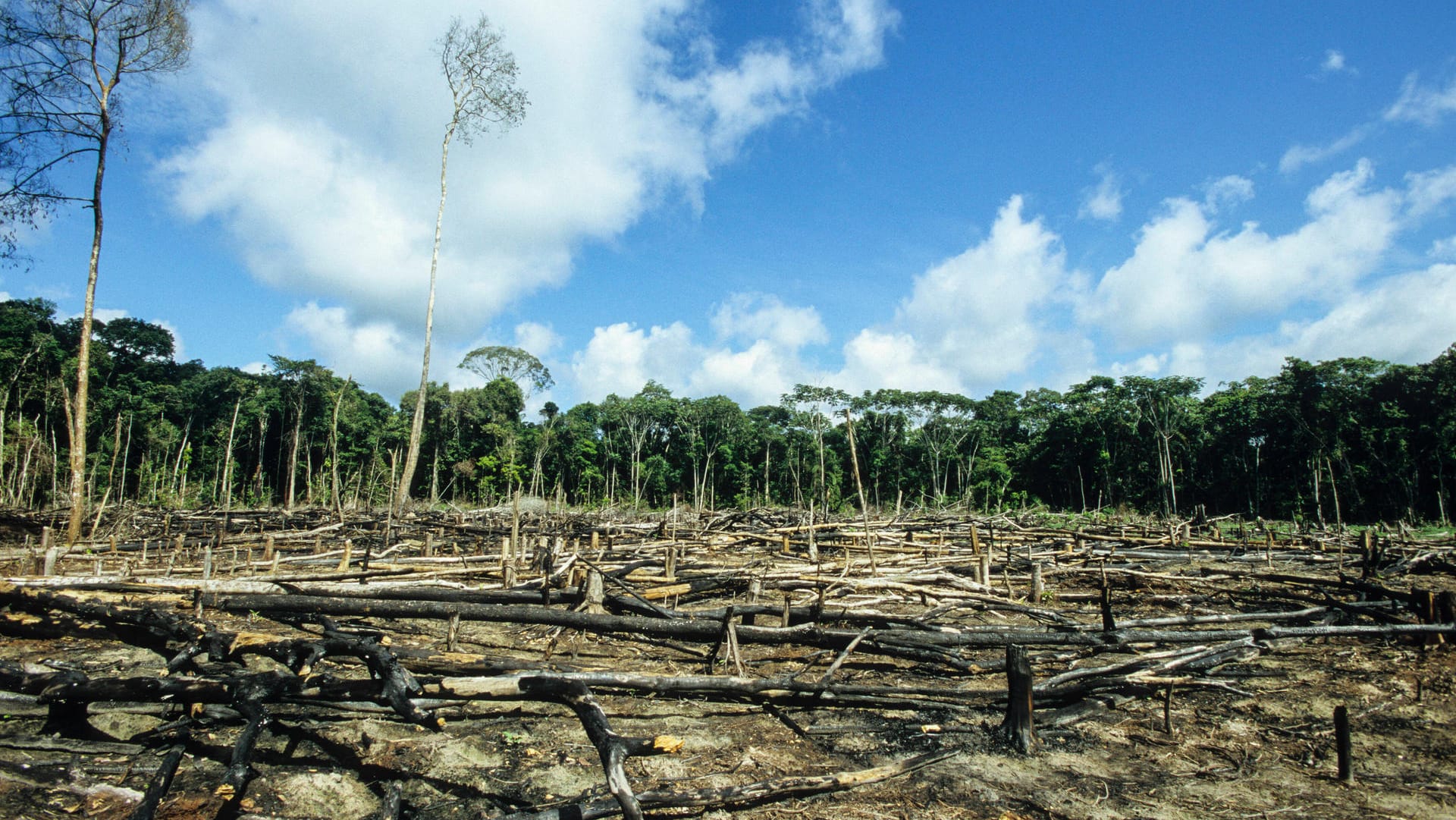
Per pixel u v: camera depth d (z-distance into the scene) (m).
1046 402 60.84
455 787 3.90
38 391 37.38
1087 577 11.92
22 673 3.85
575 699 3.61
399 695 3.80
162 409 44.91
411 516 20.81
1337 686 5.91
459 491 49.91
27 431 30.75
